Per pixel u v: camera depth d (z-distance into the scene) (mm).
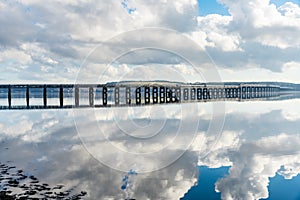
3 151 7934
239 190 4906
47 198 4477
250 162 6746
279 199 4570
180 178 5555
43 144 9000
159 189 4914
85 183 5207
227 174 5816
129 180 5406
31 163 6621
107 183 5199
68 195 4613
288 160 6934
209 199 4512
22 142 9398
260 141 9320
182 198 4559
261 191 4895
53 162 6672
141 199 4457
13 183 5180
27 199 4441
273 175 5773
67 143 9086
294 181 5391
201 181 5371
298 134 10820
